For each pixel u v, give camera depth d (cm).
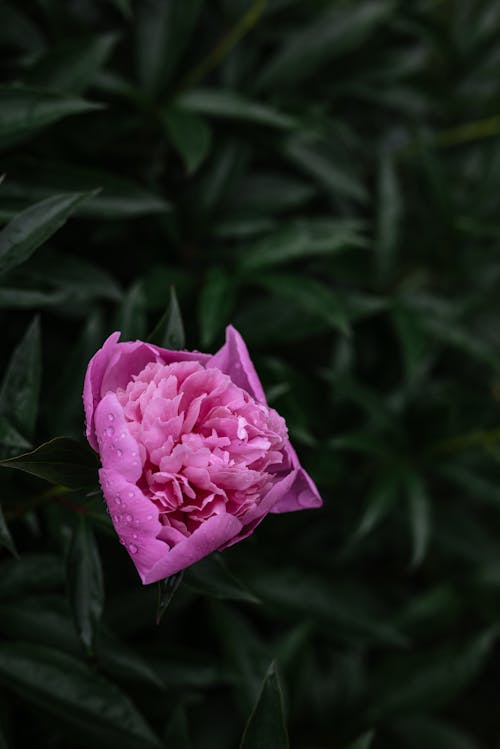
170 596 77
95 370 77
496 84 129
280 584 105
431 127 134
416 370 106
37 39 103
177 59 104
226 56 111
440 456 109
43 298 92
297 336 103
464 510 128
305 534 112
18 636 89
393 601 117
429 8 122
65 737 89
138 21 104
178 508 76
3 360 103
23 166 94
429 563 121
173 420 76
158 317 102
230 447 77
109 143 104
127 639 104
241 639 102
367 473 112
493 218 123
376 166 125
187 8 103
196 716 106
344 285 116
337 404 110
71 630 89
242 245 110
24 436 86
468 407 110
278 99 109
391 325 116
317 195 121
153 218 106
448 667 110
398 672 110
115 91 101
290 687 101
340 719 109
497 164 123
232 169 108
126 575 99
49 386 102
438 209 118
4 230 82
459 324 119
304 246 100
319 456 105
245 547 106
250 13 106
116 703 86
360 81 119
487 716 138
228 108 102
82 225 105
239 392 78
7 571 89
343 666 110
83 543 84
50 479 78
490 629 111
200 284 104
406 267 125
